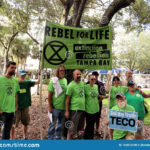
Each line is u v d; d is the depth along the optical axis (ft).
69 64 13.10
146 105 12.93
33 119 21.01
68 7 23.70
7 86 11.47
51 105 12.73
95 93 13.15
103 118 22.93
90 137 13.17
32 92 49.47
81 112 12.46
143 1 29.19
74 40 13.15
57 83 12.29
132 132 10.99
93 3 30.71
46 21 12.75
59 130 12.80
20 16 36.29
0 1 24.12
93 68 13.12
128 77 13.61
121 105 11.10
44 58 12.75
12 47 84.28
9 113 11.52
